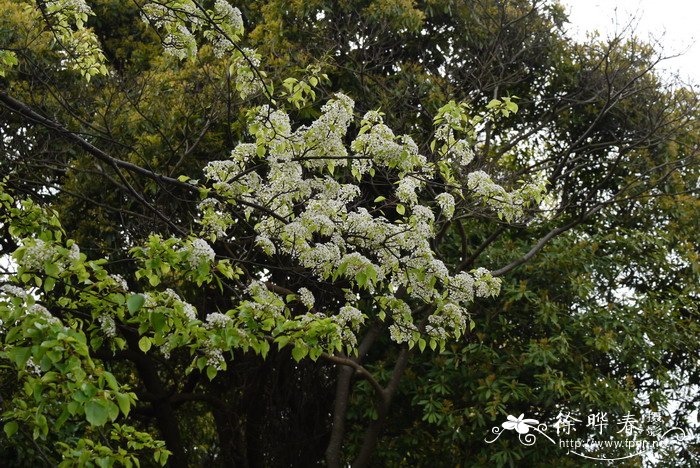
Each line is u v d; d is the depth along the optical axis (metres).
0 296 3.87
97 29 11.44
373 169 5.77
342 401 9.80
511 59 10.92
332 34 10.62
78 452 4.57
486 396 9.35
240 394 11.15
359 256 5.12
